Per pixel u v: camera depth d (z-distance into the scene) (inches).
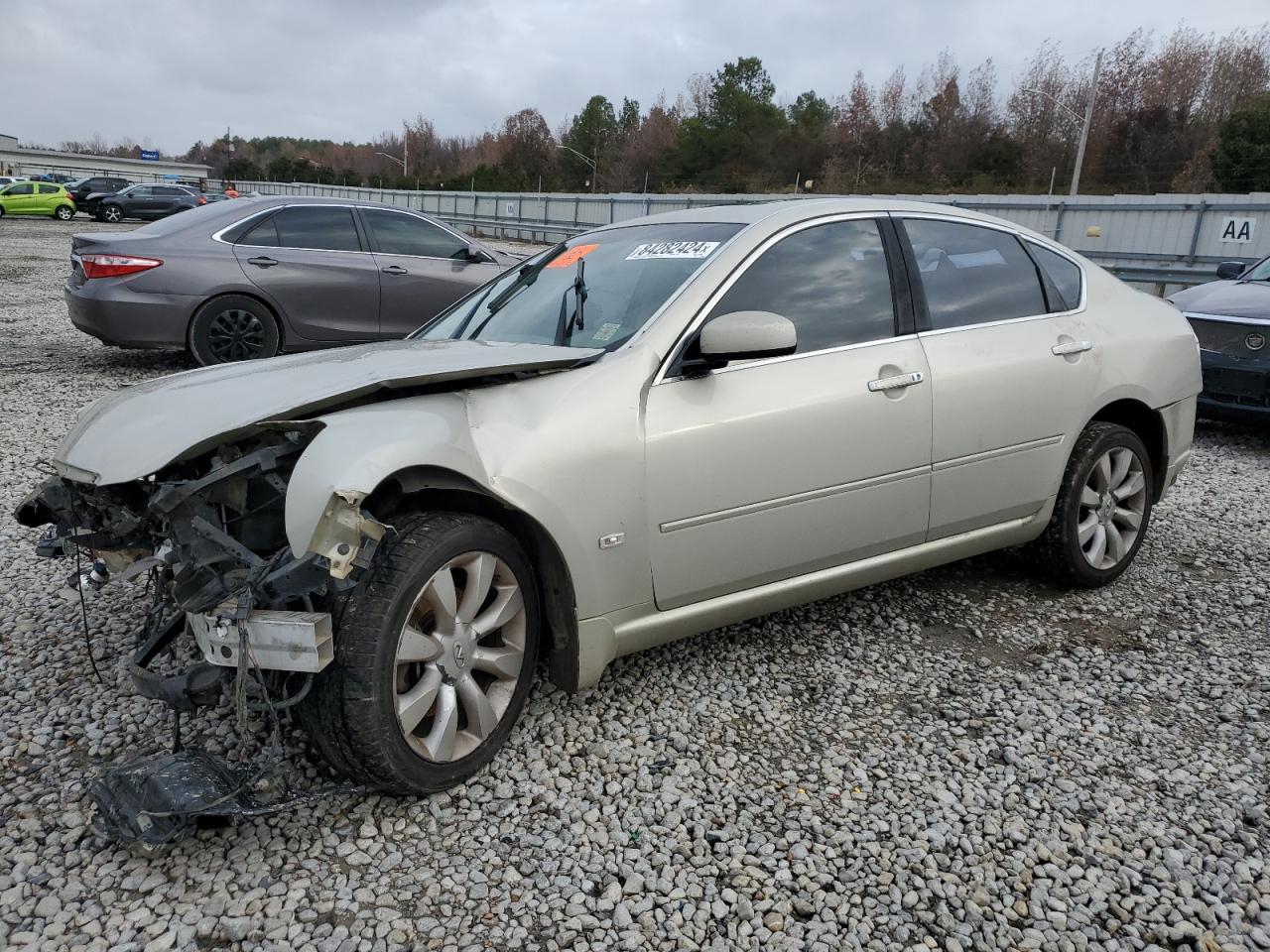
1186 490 232.2
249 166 4087.1
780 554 126.4
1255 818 103.6
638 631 118.3
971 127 2260.1
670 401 116.0
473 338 138.4
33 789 104.0
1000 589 166.4
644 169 2935.5
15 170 3686.0
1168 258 738.8
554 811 102.8
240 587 91.6
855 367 130.2
